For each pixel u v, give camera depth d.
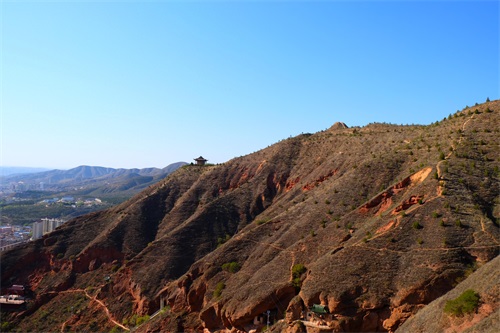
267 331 52.50
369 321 46.62
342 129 134.50
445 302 38.53
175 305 73.94
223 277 72.38
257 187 120.12
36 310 96.19
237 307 58.53
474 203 54.94
